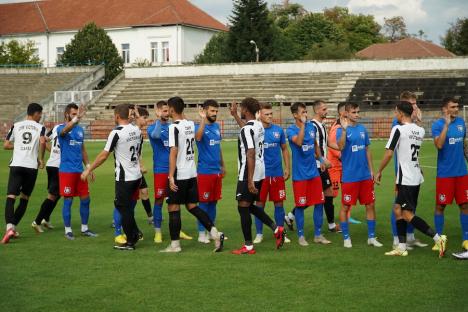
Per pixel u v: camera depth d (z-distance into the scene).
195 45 69.38
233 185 17.41
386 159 8.55
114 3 71.88
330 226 10.70
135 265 8.06
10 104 49.69
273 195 9.73
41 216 10.73
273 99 46.53
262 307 6.20
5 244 9.61
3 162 26.03
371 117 42.28
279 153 9.75
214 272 7.64
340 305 6.24
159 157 9.93
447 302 6.29
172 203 8.92
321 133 10.32
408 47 82.50
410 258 8.34
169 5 69.38
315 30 85.38
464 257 8.20
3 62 63.38
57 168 10.69
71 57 60.72
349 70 49.09
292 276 7.40
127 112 9.20
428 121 40.81
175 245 8.98
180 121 8.96
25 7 74.00
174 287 6.96
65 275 7.55
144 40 68.31
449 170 8.92
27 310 6.19
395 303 6.28
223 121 43.19
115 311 6.14
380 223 11.41
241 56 64.44
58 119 46.28
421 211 12.47
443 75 46.69
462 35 81.75
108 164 24.73
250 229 8.79
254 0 64.56
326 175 10.58
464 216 8.96
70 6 72.88
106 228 11.18
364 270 7.66
